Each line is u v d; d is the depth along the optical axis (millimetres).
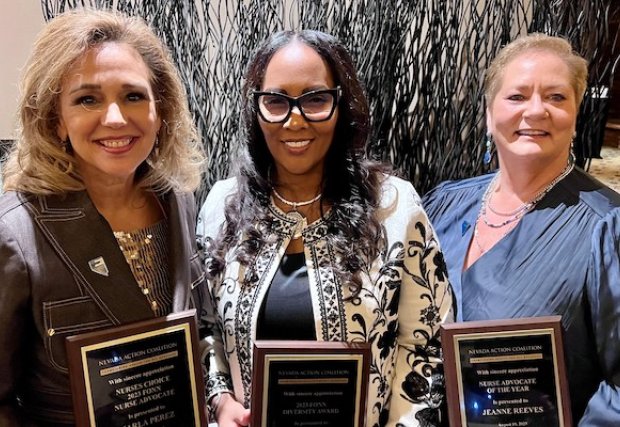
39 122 833
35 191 831
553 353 927
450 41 1504
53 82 807
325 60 956
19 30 1738
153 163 958
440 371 983
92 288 832
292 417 898
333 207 993
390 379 988
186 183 1000
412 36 1529
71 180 850
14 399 851
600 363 1005
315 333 931
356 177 999
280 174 1027
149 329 839
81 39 805
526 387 932
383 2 1486
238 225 1014
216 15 1645
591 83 1430
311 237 978
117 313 847
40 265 799
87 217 846
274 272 967
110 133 808
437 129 1548
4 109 1776
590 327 1026
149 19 1587
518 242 1118
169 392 858
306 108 937
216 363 1051
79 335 796
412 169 1562
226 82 1609
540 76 1095
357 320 931
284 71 934
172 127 950
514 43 1177
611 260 993
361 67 1494
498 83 1158
